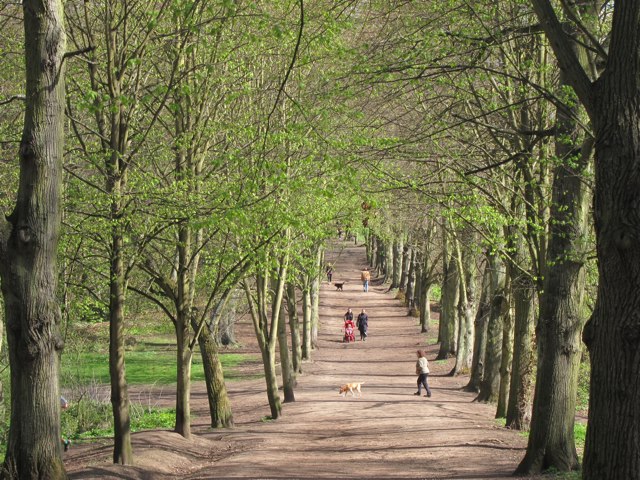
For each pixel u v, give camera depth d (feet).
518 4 48.96
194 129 58.18
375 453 61.41
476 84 60.80
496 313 100.32
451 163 58.03
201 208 48.26
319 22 58.70
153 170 60.08
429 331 195.31
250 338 195.62
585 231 47.73
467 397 108.68
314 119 63.87
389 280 309.63
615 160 28.07
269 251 68.23
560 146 47.39
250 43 56.24
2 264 34.99
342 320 225.15
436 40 47.16
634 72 27.99
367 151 53.06
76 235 50.55
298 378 133.69
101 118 52.34
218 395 80.48
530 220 55.01
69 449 65.10
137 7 53.57
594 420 28.91
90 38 50.70
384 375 137.39
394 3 52.85
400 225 151.64
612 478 28.27
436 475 49.26
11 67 54.70
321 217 73.26
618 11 28.25
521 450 61.46
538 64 51.78
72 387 88.48
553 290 48.39
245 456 59.82
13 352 35.24
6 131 53.98
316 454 61.26
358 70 47.34
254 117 70.59
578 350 48.52
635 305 27.76
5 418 77.15
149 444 60.80
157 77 60.03
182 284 64.54
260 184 51.78
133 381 131.13
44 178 35.32
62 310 59.62
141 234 51.34
